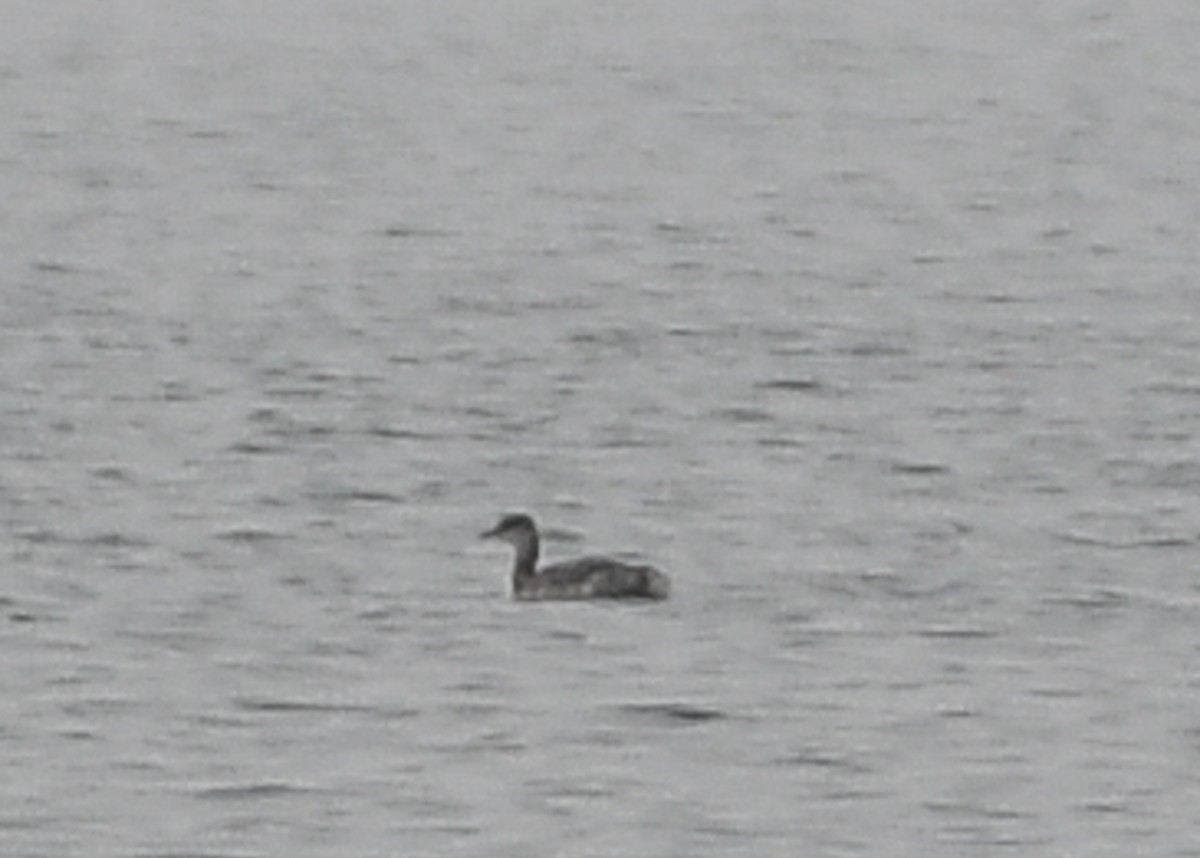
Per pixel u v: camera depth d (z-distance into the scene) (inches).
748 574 1630.2
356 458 1891.0
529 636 1510.8
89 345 2250.2
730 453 1923.0
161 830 1254.3
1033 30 5679.1
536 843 1245.1
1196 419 2039.9
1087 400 2096.5
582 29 5654.5
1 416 1988.2
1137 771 1338.6
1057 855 1240.2
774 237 2930.6
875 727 1385.3
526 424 1991.9
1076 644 1519.4
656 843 1245.7
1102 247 2891.2
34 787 1300.4
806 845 1247.5
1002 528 1738.4
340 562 1648.6
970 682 1451.8
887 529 1731.1
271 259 2746.1
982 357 2252.7
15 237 2864.2
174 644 1494.8
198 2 6210.6
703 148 3789.4
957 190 3339.1
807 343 2301.9
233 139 3848.4
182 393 2076.8
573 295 2534.5
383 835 1250.6
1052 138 3922.2
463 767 1328.7
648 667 1461.6
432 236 2918.3
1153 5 6235.2
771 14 5974.4
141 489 1802.4
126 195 3228.3
